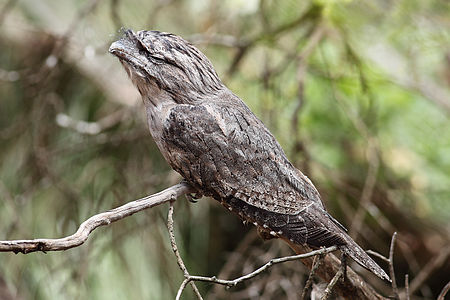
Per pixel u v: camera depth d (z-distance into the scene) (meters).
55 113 11.52
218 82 6.93
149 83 6.66
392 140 11.63
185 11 11.98
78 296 10.05
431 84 12.07
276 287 9.88
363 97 11.46
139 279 11.02
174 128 6.52
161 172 11.52
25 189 11.45
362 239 11.41
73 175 11.63
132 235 10.98
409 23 11.34
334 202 11.30
